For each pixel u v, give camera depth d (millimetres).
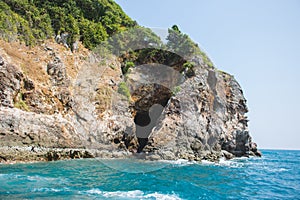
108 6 39688
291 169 24484
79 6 37250
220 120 30469
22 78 22156
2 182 11695
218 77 32500
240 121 36875
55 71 25906
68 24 31891
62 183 11945
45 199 9344
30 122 20500
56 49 28656
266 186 14078
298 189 13391
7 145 18375
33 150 19547
